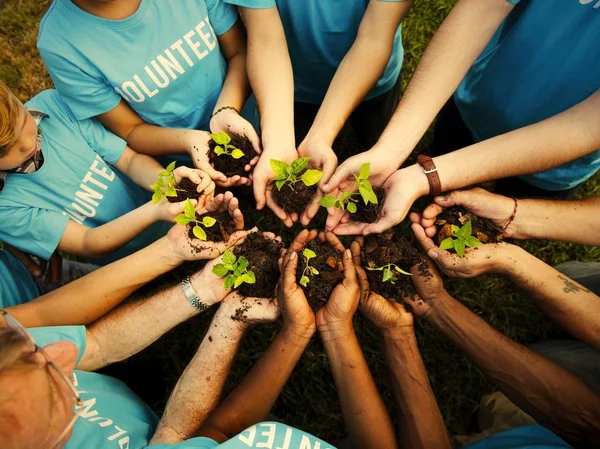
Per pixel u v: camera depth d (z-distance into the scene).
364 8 1.04
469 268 0.97
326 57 1.16
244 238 1.05
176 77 1.03
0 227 1.00
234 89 1.10
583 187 1.45
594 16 0.83
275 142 1.03
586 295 0.95
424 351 1.32
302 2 1.03
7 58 1.65
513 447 0.86
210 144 1.06
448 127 1.31
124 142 1.11
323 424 1.25
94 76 0.97
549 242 1.40
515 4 0.89
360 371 0.92
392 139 0.99
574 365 1.03
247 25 1.04
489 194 0.99
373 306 0.97
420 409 0.92
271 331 1.34
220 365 0.94
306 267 0.97
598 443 0.87
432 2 1.63
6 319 0.60
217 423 0.87
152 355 1.31
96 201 1.11
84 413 0.84
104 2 0.87
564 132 0.89
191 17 0.99
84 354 0.93
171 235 1.02
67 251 1.08
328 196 0.97
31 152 0.96
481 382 1.29
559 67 0.92
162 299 0.98
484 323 0.97
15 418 0.53
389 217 0.98
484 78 1.06
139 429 0.90
